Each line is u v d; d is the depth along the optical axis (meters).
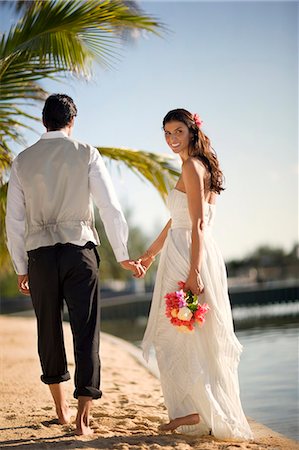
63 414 4.82
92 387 4.41
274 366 9.34
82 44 7.30
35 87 7.54
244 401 6.66
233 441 4.34
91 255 4.45
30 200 4.47
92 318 4.42
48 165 4.46
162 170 8.34
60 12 7.14
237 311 35.16
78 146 4.51
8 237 4.61
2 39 7.18
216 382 4.41
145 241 52.78
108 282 48.81
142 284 46.50
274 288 39.62
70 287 4.41
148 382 7.61
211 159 4.64
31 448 4.10
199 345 4.41
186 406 4.40
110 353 10.70
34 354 10.50
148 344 4.58
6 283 43.00
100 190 4.46
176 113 4.65
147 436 4.44
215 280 4.56
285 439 4.46
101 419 5.08
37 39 7.10
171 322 4.34
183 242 4.55
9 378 7.59
